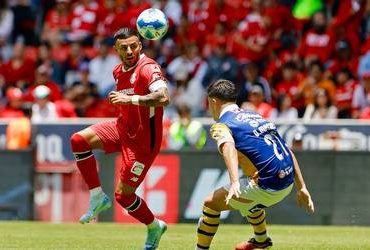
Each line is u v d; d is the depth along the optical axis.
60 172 53.19
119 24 70.75
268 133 25.88
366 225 48.56
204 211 26.38
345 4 66.94
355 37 65.94
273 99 61.78
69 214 52.75
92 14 73.38
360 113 58.84
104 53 68.31
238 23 69.81
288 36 68.19
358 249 32.53
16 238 36.69
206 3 72.00
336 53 65.00
